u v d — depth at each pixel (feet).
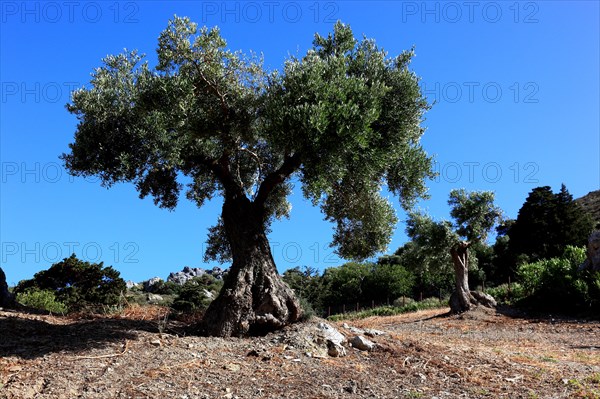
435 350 32.17
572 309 61.77
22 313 35.63
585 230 108.88
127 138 32.86
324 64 31.32
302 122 28.30
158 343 27.61
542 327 53.06
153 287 108.17
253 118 33.42
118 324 32.40
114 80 34.94
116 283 63.41
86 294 59.06
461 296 67.92
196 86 32.14
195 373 23.68
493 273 114.32
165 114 30.71
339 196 38.37
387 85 33.24
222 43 31.53
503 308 67.21
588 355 35.83
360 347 30.53
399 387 23.95
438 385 24.62
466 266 70.23
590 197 157.99
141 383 21.62
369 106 30.04
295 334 30.50
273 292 32.09
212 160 35.17
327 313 113.09
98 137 32.76
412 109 33.30
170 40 30.91
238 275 31.94
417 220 72.38
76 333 29.17
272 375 24.43
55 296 56.24
